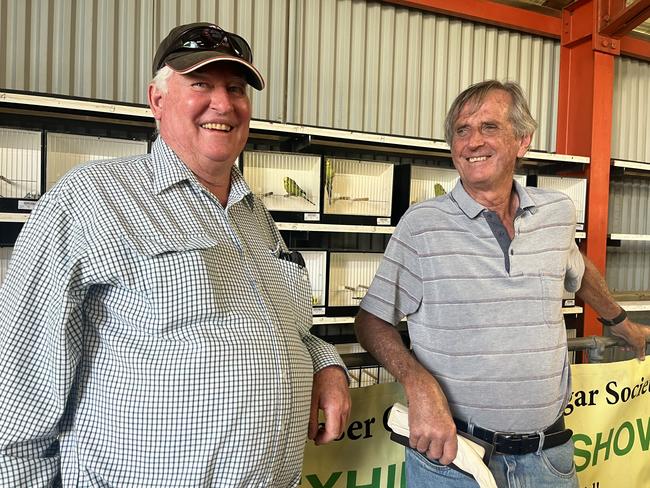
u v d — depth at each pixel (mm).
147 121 2670
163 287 910
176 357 909
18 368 867
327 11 3260
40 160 2338
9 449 877
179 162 1037
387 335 1362
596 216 3660
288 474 1077
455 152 1425
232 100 1064
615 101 4148
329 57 3289
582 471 1799
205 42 1049
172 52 1058
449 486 1302
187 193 1031
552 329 1360
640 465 1926
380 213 3096
